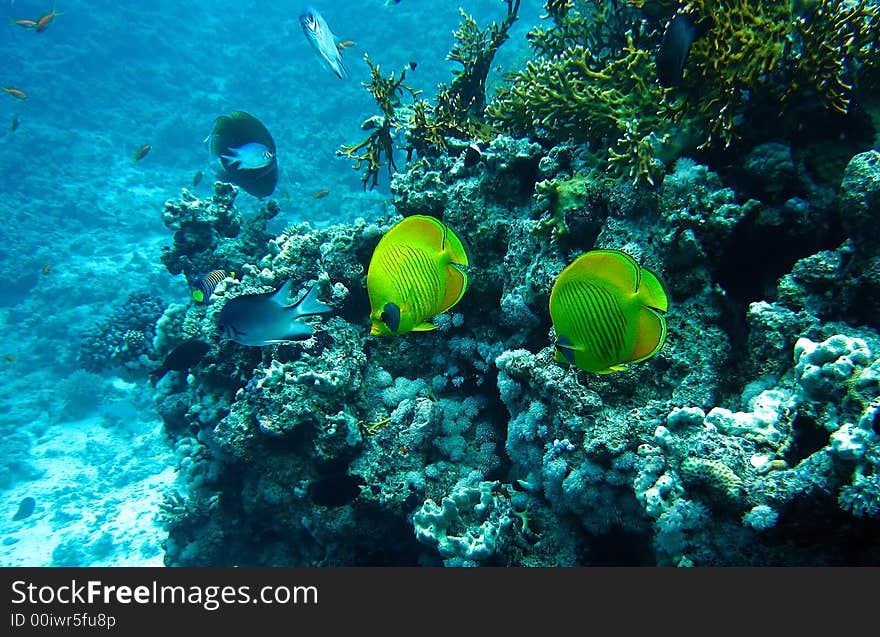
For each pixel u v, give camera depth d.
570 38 5.39
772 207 3.38
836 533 2.28
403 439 4.57
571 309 1.93
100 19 34.62
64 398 16.39
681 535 2.54
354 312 5.46
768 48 3.16
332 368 4.80
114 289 19.58
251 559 6.00
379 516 4.46
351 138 25.31
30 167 24.89
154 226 23.64
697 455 2.61
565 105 3.97
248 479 5.28
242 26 39.25
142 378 9.24
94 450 14.71
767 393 2.90
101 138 27.72
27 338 18.77
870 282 2.85
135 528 11.79
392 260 1.94
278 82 31.47
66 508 12.75
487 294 4.61
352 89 28.34
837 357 2.52
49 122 28.22
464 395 4.86
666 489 2.62
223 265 7.88
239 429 4.87
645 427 2.96
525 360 3.58
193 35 37.28
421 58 27.64
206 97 30.80
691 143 3.55
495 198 4.64
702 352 3.14
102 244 22.34
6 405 16.41
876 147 3.20
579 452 3.14
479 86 5.97
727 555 2.48
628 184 3.61
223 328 3.50
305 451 4.76
